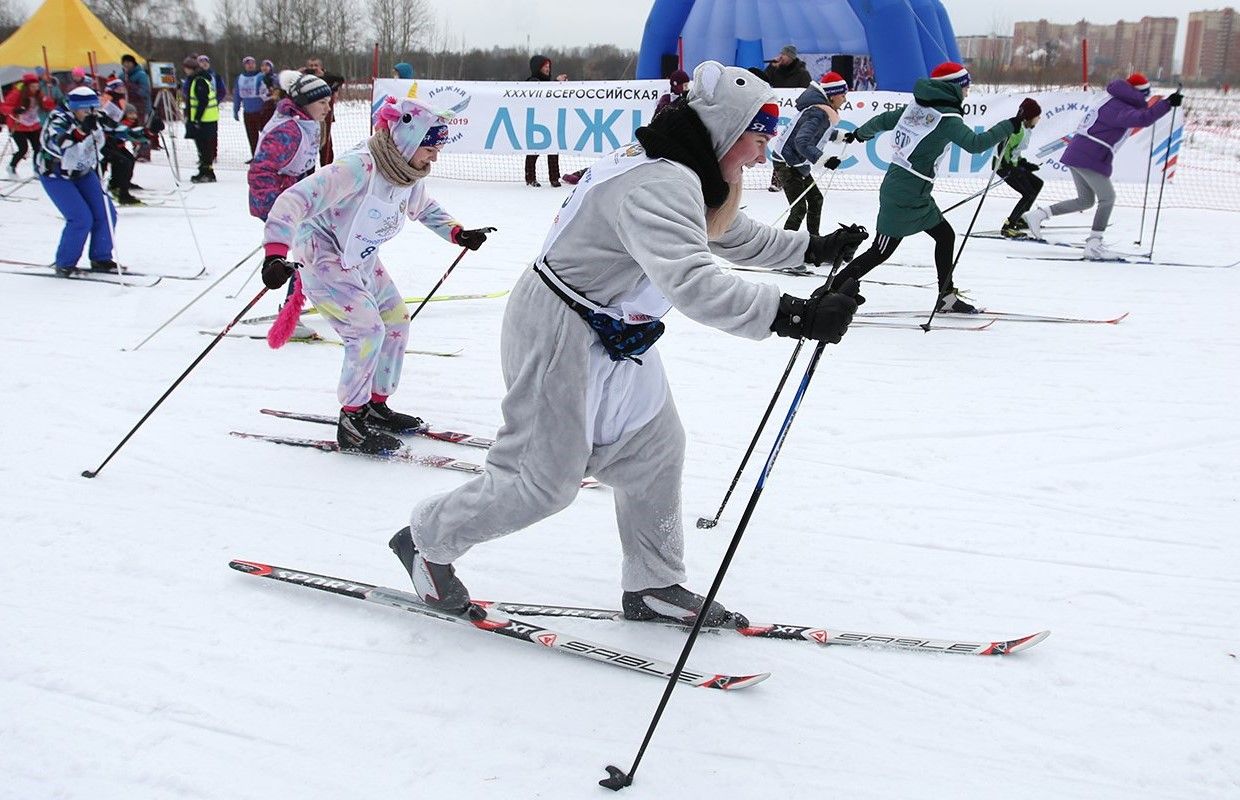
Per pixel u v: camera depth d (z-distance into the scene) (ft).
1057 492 12.37
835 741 7.58
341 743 7.43
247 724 7.63
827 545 10.89
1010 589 9.97
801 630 9.01
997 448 13.80
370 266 13.19
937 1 46.42
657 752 7.40
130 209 34.35
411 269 25.12
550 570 10.27
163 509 11.44
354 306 12.77
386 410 14.03
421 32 111.86
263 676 8.25
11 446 13.09
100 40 53.11
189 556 10.33
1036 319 21.18
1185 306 22.70
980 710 7.98
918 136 20.10
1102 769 7.27
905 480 12.68
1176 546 10.91
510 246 28.19
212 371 16.62
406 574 10.12
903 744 7.55
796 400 7.31
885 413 15.17
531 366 7.77
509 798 6.87
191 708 7.79
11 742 7.36
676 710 7.93
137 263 25.43
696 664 8.58
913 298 23.48
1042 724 7.80
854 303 6.73
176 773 7.02
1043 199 39.81
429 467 12.90
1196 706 8.04
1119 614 9.50
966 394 16.16
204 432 13.89
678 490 8.80
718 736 7.61
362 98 86.17
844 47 47.16
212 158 42.04
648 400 8.32
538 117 39.70
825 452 13.61
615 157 7.58
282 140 17.26
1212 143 64.59
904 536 11.11
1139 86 27.48
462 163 46.62
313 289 12.77
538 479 7.92
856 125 37.70
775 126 7.51
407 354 17.87
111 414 14.43
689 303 6.74
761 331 6.75
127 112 35.12
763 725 7.76
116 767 7.10
